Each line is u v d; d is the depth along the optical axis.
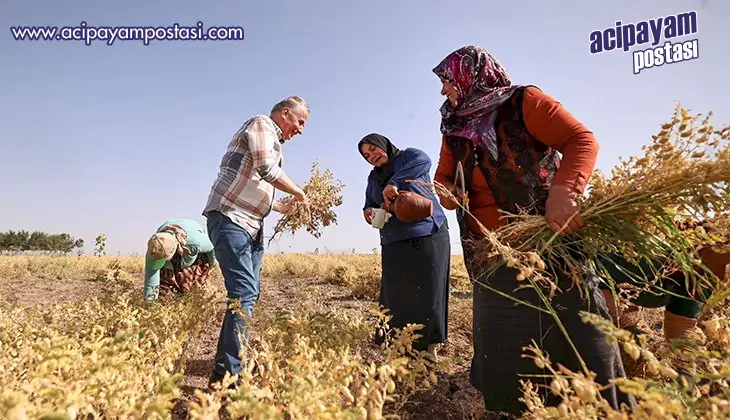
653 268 2.10
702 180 1.70
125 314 3.36
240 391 1.44
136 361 2.11
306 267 14.27
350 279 10.61
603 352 1.97
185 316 3.67
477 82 2.25
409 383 2.22
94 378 1.60
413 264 3.40
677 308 2.45
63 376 1.79
